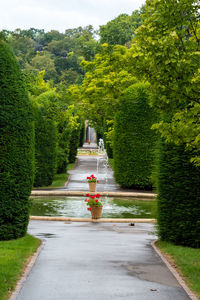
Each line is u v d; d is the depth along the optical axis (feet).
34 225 43.75
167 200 34.22
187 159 33.24
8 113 32.50
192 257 27.99
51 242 33.73
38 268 24.47
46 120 83.56
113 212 55.42
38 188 79.51
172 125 25.76
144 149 82.43
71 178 99.86
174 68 23.27
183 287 21.07
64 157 105.40
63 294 19.54
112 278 22.49
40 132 82.17
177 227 33.32
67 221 47.44
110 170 119.14
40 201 65.82
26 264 25.25
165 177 34.45
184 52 24.18
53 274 23.12
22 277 22.33
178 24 25.59
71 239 35.40
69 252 29.53
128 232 40.34
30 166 34.24
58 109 87.76
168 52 22.82
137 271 24.21
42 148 82.48
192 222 32.65
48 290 20.12
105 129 141.90
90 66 118.52
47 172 83.61
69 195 74.43
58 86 120.37
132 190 82.53
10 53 33.58
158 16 25.66
